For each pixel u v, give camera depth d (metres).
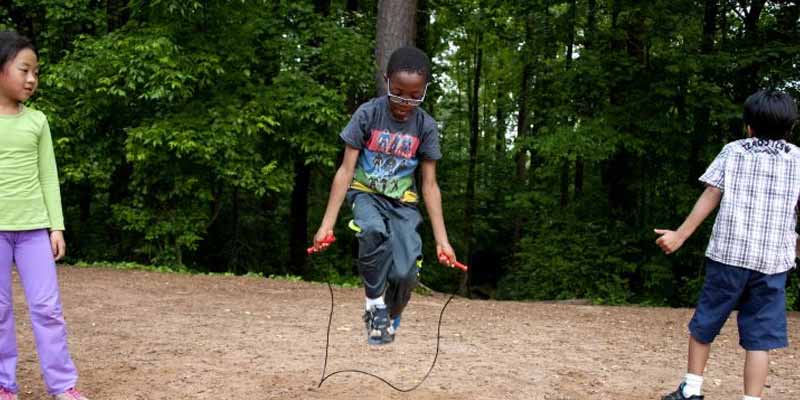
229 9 12.16
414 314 7.71
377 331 3.62
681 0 13.19
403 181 3.73
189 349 5.21
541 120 15.16
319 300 8.48
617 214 15.34
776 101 3.82
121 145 12.33
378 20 10.57
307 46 12.76
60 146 11.72
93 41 11.63
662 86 12.90
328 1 15.09
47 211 3.71
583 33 14.84
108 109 11.98
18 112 3.62
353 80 12.81
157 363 4.73
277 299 8.43
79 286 8.41
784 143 3.86
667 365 5.42
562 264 14.70
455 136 25.34
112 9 13.24
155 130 11.08
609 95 14.10
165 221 12.26
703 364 4.04
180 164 12.09
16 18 13.30
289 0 13.09
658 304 13.58
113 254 13.80
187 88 11.42
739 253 3.77
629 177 15.16
